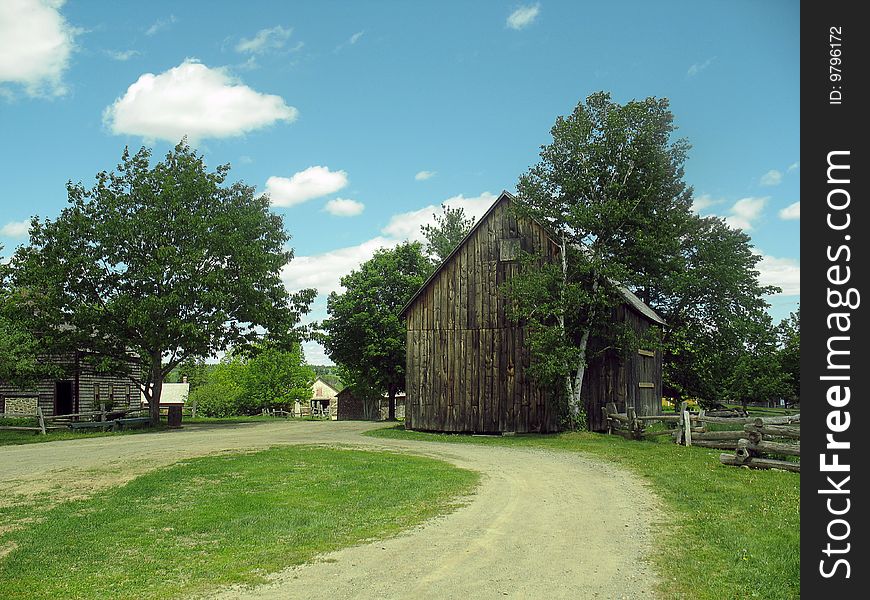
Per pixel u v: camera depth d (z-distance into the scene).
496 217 28.55
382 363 49.78
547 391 26.88
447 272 29.09
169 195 34.12
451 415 28.34
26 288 34.31
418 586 7.62
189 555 9.04
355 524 10.66
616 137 25.78
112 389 45.62
